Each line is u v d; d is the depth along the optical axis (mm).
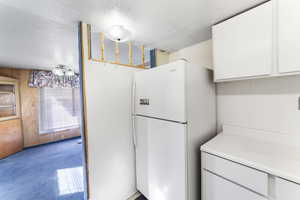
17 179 2309
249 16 1145
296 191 781
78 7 1161
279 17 997
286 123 1263
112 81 1654
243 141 1370
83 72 1428
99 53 2451
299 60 927
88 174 1471
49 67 3652
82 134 1468
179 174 1294
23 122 3723
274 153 1072
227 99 1655
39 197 1889
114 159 1684
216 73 1380
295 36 938
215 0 1092
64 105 4461
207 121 1547
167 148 1401
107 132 1616
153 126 1553
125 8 1185
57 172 2525
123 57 2713
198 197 1372
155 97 1515
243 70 1189
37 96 3965
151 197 1635
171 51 2385
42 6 1141
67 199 1848
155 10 1223
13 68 3602
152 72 1537
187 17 1334
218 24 1356
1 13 1263
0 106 3363
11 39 1865
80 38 1417
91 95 1484
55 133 4273
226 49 1296
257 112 1439
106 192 1613
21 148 3625
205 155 1220
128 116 1820
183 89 1229
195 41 1956
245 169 968
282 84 1279
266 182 876
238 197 1006
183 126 1240
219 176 1121
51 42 1984
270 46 1048
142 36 1776
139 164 1800
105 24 1457
